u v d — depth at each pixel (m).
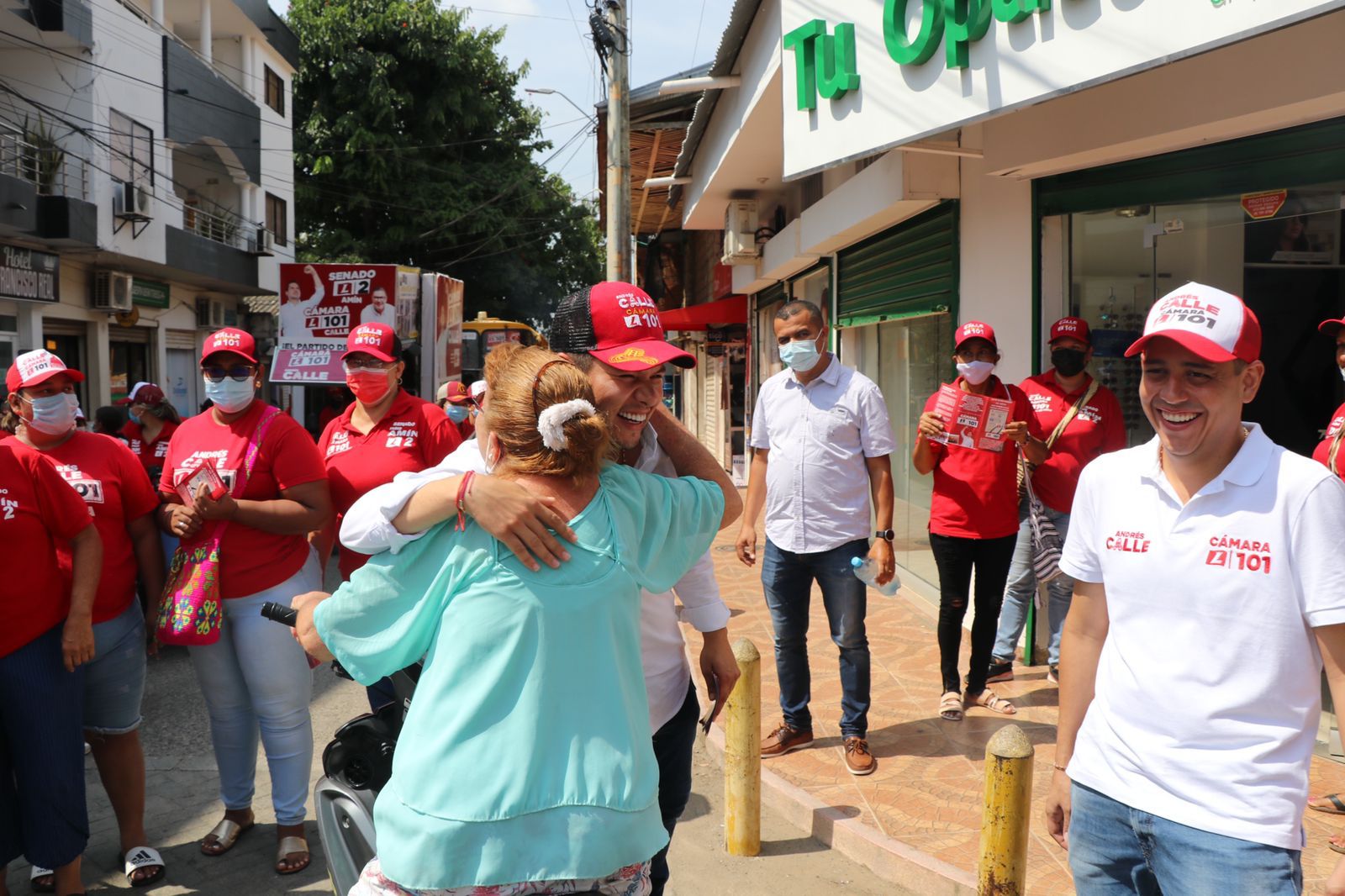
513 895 1.93
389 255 30.14
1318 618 2.08
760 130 10.05
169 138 20.16
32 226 15.50
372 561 2.11
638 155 17.22
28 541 3.63
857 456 4.77
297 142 29.33
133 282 20.27
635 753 2.04
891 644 7.04
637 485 2.24
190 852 4.31
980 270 6.72
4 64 17.00
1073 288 6.10
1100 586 2.51
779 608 4.97
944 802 4.45
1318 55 4.18
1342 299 5.47
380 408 4.83
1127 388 5.98
